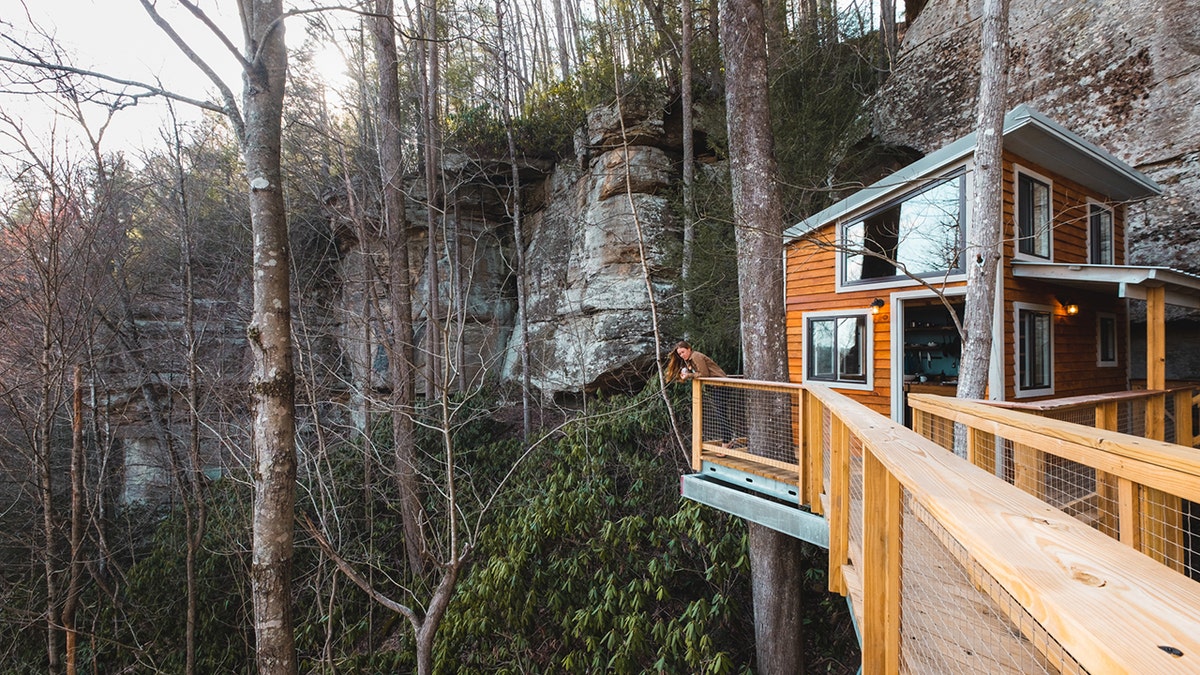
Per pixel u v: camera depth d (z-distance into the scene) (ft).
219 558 31.24
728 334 32.04
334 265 47.78
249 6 13.19
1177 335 32.37
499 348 47.73
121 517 35.53
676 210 35.81
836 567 10.25
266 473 12.26
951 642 4.71
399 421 28.58
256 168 12.59
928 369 32.07
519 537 22.75
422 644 16.30
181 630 29.04
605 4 45.14
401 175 31.65
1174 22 28.50
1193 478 5.24
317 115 32.99
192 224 33.65
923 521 4.81
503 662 20.24
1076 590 2.16
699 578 21.62
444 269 46.75
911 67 39.47
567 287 41.52
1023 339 22.52
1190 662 1.56
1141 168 29.66
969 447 10.91
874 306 24.50
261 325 12.44
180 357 34.04
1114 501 9.97
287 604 12.21
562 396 40.29
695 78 39.81
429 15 33.27
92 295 26.27
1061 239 25.53
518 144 46.65
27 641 28.32
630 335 35.47
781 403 15.90
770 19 34.42
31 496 27.78
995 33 16.26
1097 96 31.37
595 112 40.22
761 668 18.21
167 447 32.76
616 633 18.65
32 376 25.23
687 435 27.55
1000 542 2.69
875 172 40.04
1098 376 27.43
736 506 16.35
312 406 23.53
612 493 25.79
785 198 29.71
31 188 21.70
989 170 16.31
